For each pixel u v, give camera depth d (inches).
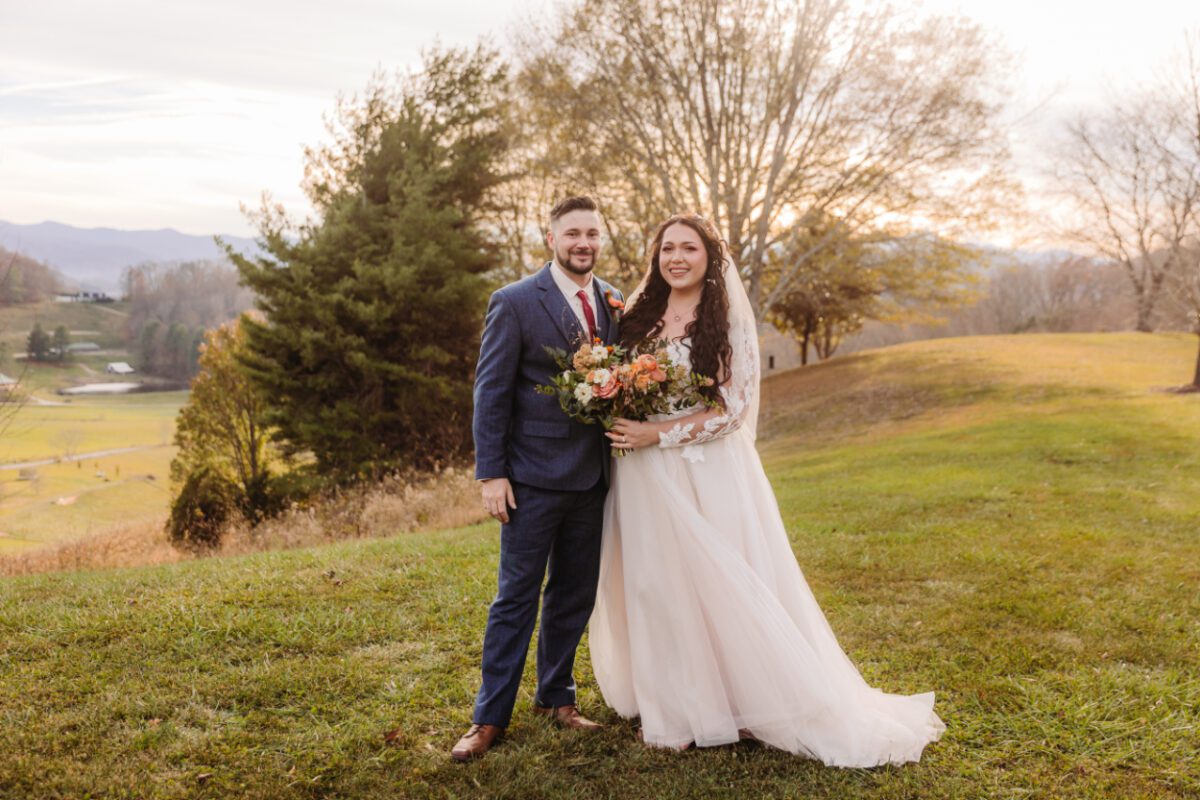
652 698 121.1
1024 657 153.6
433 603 181.9
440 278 789.9
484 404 119.3
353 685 138.9
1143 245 1103.6
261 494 627.2
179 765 112.9
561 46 757.3
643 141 762.8
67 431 1656.0
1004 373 885.8
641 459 122.9
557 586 128.3
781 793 108.4
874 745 116.3
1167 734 122.9
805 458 624.7
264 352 776.9
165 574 219.3
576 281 126.0
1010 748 120.1
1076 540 252.7
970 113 737.0
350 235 789.9
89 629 162.2
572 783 110.7
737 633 117.7
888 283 1158.3
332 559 227.5
